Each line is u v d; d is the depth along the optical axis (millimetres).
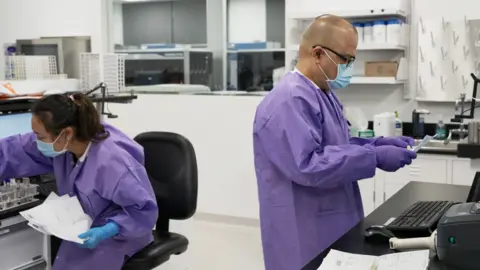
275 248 2045
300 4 4562
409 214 1937
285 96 1933
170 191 2502
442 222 1433
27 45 4598
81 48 4848
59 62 4598
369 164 1796
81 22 5230
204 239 4344
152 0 5199
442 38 4090
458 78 4070
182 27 5133
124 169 2031
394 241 1654
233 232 4531
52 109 1955
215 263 3809
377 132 4082
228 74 4996
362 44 4113
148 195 2066
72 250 2158
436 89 4148
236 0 4918
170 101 4875
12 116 2475
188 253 3855
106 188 2033
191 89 4902
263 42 4828
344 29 1973
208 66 5027
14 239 2244
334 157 1805
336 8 4457
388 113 4180
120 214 2045
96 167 2039
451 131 4062
